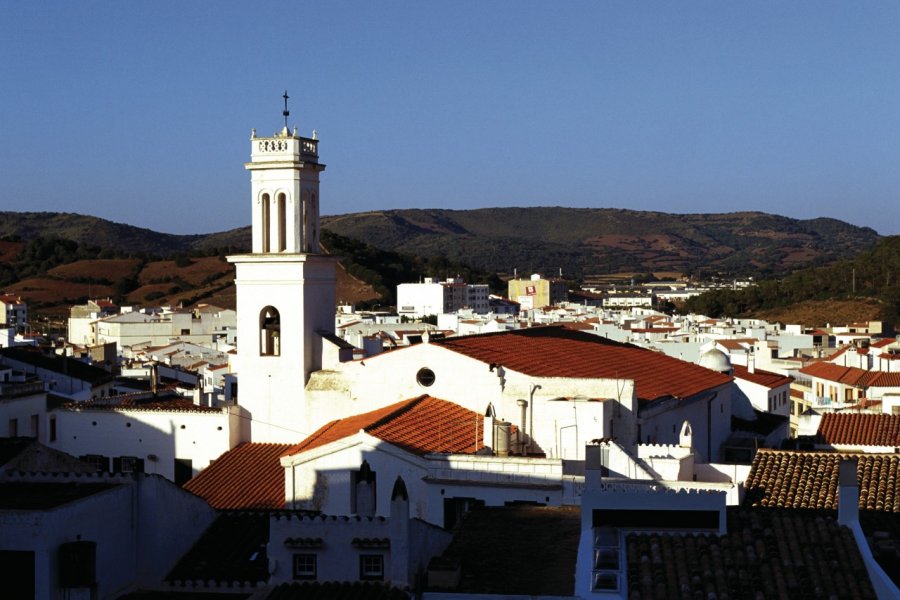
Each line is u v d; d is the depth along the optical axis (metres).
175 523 42.66
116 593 39.97
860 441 72.12
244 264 70.50
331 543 38.78
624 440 60.62
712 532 35.59
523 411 60.91
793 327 198.12
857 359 130.25
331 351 69.94
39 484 41.50
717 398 79.00
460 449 57.91
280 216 70.69
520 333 79.00
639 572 33.62
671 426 69.00
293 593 35.94
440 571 34.91
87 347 166.50
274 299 70.25
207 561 42.25
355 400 68.25
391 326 198.38
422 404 63.19
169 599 39.97
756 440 80.31
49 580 36.47
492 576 35.41
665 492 36.25
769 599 32.31
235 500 63.06
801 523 36.00
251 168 70.62
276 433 70.38
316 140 72.06
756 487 52.16
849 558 34.19
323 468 56.84
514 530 39.59
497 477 52.72
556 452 60.00
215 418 70.56
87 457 72.50
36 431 71.94
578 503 51.00
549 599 33.28
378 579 38.56
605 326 170.12
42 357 116.00
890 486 51.03
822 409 97.75
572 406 59.78
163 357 167.00
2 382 77.50
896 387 108.75
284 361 70.12
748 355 120.69
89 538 38.56
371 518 38.88
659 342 137.50
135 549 41.31
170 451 71.31
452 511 53.19
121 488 40.62
